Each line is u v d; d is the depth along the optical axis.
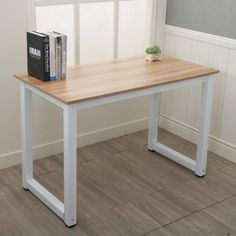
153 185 3.02
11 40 2.95
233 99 3.28
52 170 3.19
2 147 3.15
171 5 3.57
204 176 3.16
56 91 2.42
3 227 2.54
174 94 3.74
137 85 2.56
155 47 3.13
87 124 3.53
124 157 3.40
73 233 2.50
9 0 2.86
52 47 2.52
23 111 2.73
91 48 3.38
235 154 3.35
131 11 3.49
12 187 2.95
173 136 3.79
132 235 2.50
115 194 2.90
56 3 3.08
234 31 3.14
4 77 3.00
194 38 3.44
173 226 2.58
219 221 2.64
